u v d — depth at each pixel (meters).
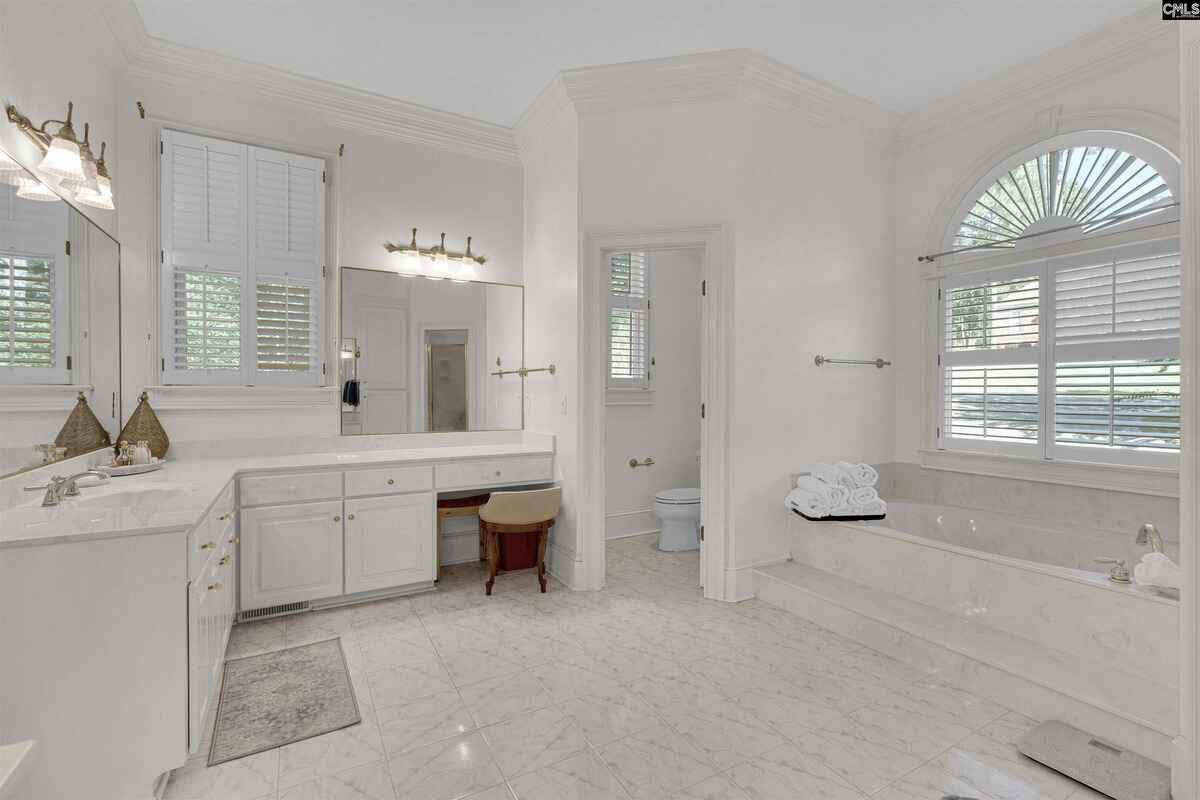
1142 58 2.72
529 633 2.70
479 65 3.01
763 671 2.34
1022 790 1.64
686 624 2.81
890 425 3.80
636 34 2.75
